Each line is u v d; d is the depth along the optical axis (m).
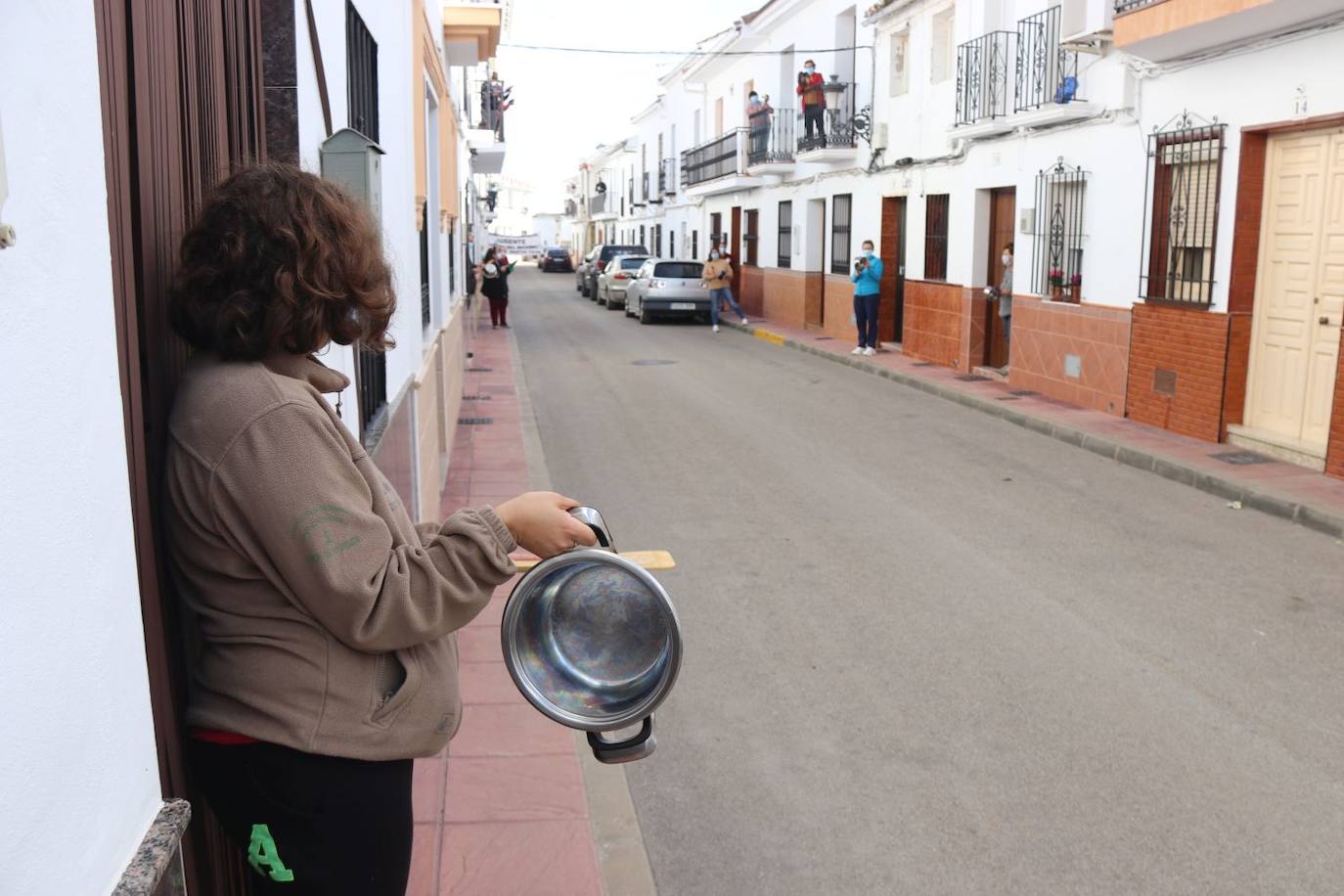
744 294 26.28
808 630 5.61
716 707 4.70
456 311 13.13
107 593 1.36
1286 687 4.91
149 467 1.67
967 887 3.40
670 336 22.09
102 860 1.32
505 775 3.98
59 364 1.24
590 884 3.31
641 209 42.66
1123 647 5.38
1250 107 9.31
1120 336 11.31
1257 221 9.53
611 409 12.82
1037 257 12.91
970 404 12.85
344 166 3.72
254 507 1.52
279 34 3.14
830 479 9.11
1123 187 11.16
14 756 1.10
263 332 1.60
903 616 5.80
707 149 28.30
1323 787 4.01
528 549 1.77
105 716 1.34
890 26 16.86
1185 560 6.82
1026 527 7.60
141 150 1.68
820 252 21.39
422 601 1.60
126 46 1.64
